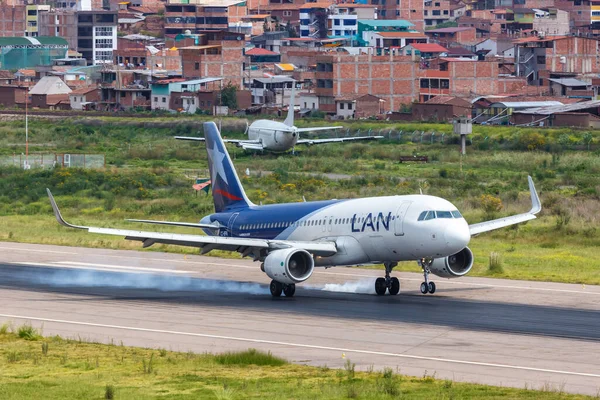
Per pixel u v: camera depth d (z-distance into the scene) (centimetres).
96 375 12712
